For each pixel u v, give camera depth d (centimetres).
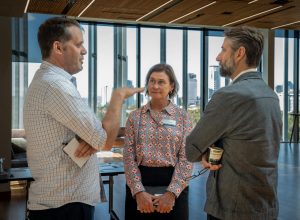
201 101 1255
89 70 1158
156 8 830
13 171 415
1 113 618
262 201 170
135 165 231
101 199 188
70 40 164
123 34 1184
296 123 1300
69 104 151
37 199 158
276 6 811
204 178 694
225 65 182
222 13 887
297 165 847
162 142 232
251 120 165
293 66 1312
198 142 172
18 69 1021
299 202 536
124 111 1154
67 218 157
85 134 151
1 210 518
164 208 218
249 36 175
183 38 1234
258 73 178
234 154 167
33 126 156
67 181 156
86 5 794
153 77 238
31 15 1011
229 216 168
